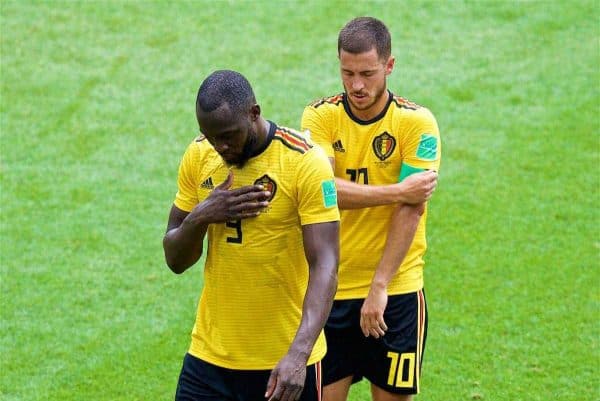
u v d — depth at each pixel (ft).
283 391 58.54
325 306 59.72
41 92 143.84
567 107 141.18
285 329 63.16
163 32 158.10
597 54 152.97
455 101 142.82
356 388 91.30
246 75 147.54
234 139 58.34
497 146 133.08
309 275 60.64
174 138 134.62
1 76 147.02
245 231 61.26
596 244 113.09
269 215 60.95
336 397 76.74
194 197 64.23
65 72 148.46
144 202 121.39
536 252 111.75
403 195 70.74
